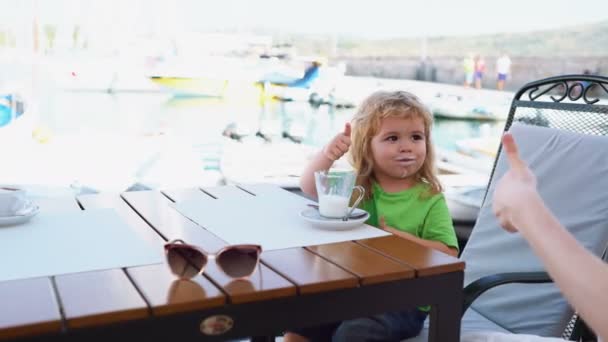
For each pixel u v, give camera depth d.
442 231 1.71
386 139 1.78
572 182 1.81
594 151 1.81
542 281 1.52
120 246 1.22
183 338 0.95
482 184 3.23
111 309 0.90
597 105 1.92
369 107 1.83
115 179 3.39
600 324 0.76
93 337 0.89
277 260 1.16
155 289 0.98
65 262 1.11
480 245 1.94
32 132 3.53
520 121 2.13
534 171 1.90
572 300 0.79
